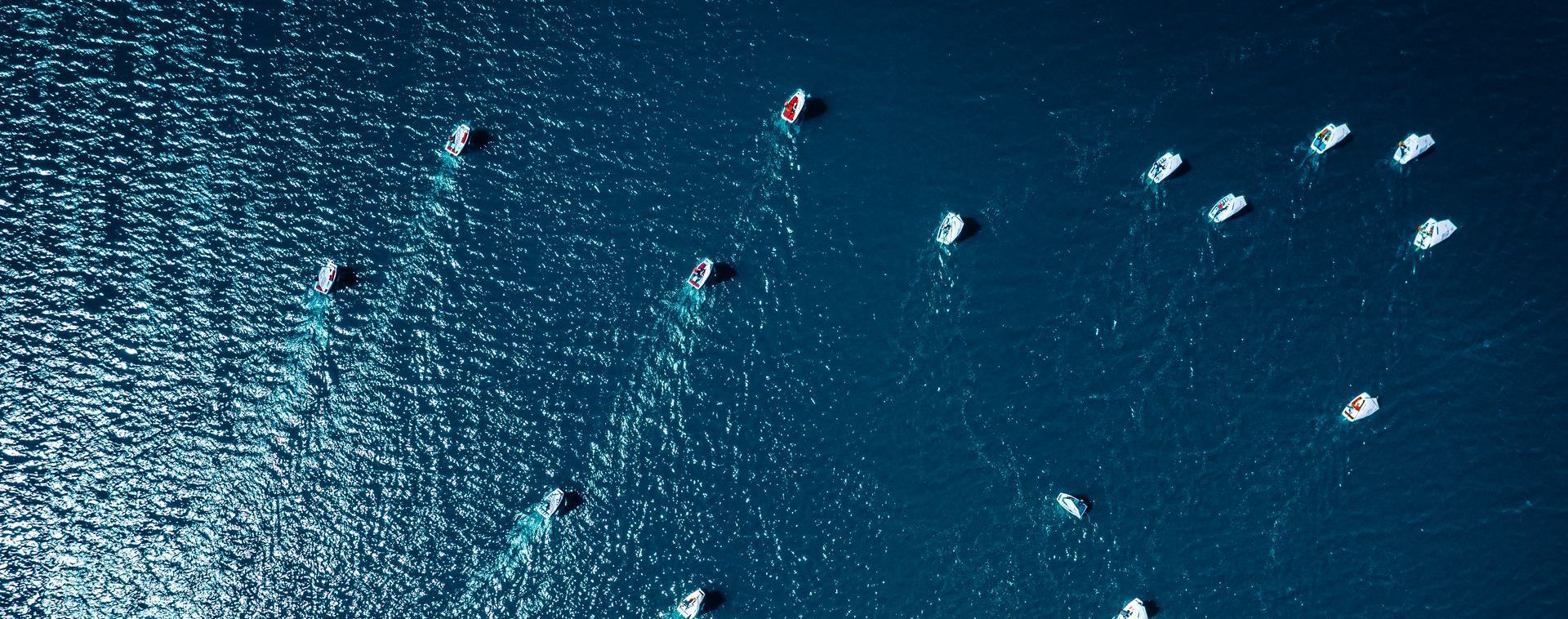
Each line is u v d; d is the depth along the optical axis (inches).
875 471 2726.4
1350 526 2655.0
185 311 2829.7
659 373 2795.3
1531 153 2832.2
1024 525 2687.0
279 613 2662.4
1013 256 2824.8
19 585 2659.9
